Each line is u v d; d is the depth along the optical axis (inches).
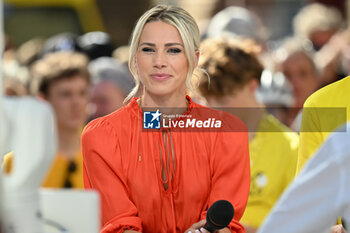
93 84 605.3
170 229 333.7
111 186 332.5
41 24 963.3
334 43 760.3
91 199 233.9
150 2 912.3
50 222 234.5
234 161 339.3
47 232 234.1
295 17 892.0
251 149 443.2
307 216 227.1
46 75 557.0
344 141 224.5
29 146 224.1
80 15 956.0
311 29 807.1
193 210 335.6
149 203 333.1
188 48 332.2
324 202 225.1
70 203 234.1
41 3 963.3
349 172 222.7
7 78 570.9
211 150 339.0
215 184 338.6
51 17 962.7
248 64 431.2
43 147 225.1
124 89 618.2
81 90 556.7
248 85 434.3
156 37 331.0
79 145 527.8
